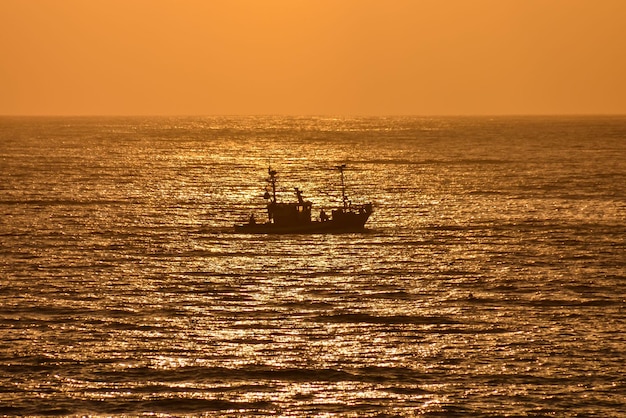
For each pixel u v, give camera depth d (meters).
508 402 171.12
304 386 178.00
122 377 182.12
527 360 190.50
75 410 167.62
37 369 185.62
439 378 181.62
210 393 174.75
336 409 168.38
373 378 181.75
